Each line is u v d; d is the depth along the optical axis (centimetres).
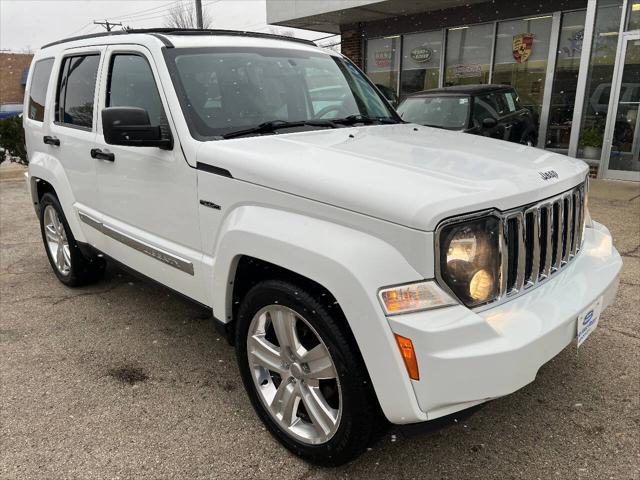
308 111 345
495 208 211
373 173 226
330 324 219
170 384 324
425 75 1345
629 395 299
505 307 218
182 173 290
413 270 200
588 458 252
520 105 1016
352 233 212
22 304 449
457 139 315
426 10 1260
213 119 298
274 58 355
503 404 295
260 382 268
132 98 335
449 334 194
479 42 1223
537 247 233
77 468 253
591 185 884
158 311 431
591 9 881
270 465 254
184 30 351
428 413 202
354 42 1460
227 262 260
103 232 380
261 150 264
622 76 880
